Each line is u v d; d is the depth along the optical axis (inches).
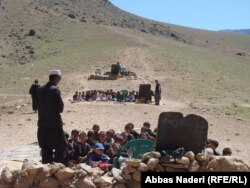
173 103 1517.0
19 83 2368.4
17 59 4256.9
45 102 403.5
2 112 1226.0
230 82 2559.1
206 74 2694.4
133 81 2025.1
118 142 507.2
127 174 348.8
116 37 4338.1
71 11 7062.0
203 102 1700.3
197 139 362.3
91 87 1865.2
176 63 2910.9
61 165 352.2
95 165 438.3
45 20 6077.8
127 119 1073.5
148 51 3299.7
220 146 828.0
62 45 4448.8
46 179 344.2
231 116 1318.9
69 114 1117.1
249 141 899.4
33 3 6929.1
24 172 345.7
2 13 6422.2
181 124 365.4
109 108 1257.4
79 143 483.5
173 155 348.8
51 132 406.6
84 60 2930.6
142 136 529.3
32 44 4963.1
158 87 1411.2
